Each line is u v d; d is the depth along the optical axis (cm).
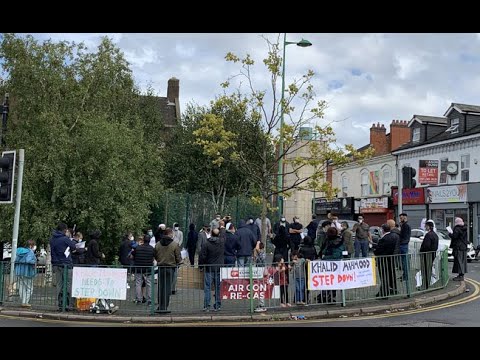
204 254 1138
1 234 1650
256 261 1433
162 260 1118
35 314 1115
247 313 1080
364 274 1185
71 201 1698
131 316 1074
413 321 989
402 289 1238
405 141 4206
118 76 2528
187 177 3266
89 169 1714
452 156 3344
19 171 1320
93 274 1133
